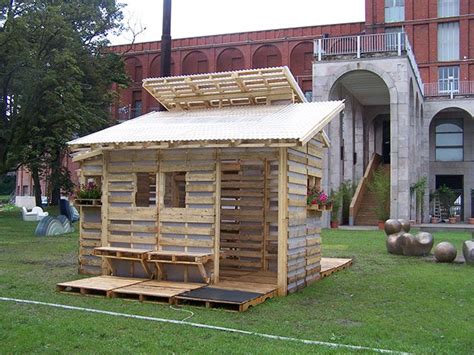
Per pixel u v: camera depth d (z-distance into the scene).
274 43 47.06
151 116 12.39
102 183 10.98
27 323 7.21
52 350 6.06
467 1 39.88
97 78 33.31
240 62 48.44
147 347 6.17
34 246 17.03
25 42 27.62
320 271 11.45
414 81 29.12
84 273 11.48
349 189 29.52
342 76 27.12
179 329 6.96
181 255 9.64
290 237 9.67
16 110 30.17
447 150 38.81
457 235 22.73
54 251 15.71
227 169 12.12
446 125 38.84
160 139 9.76
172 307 8.36
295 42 46.47
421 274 12.09
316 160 11.12
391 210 26.11
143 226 10.45
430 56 40.47
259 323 7.41
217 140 9.21
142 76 51.78
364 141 35.66
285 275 9.45
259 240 11.84
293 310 8.28
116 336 6.64
